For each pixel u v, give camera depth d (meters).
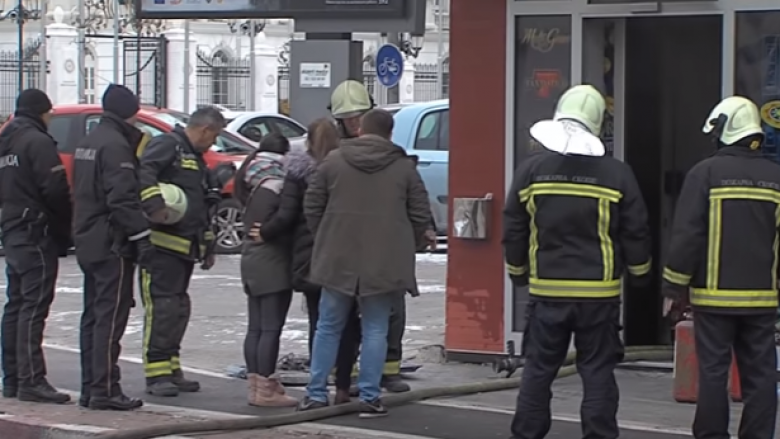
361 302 9.77
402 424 9.75
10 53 52.62
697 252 8.16
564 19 11.76
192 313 15.93
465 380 11.43
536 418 8.34
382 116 9.75
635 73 12.50
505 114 11.90
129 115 10.12
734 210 8.11
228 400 10.73
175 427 9.37
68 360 12.84
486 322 12.09
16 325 10.67
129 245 10.09
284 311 10.45
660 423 9.75
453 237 12.16
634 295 12.52
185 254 10.77
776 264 8.30
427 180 20.59
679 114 12.47
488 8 11.93
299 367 11.98
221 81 55.53
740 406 10.29
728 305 8.12
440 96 47.75
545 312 8.19
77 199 10.16
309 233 10.16
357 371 11.02
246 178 10.41
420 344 13.55
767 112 11.08
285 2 11.77
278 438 9.32
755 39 11.10
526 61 11.89
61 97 52.16
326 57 11.68
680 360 10.49
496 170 11.96
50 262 10.61
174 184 10.59
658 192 12.55
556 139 8.07
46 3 51.78
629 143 12.52
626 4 11.47
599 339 8.16
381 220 9.58
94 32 52.56
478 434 9.41
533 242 8.26
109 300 10.12
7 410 10.30
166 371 10.94
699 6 11.23
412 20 11.43
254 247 10.32
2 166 10.52
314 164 10.13
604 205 8.05
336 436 9.33
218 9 12.01
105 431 9.34
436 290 18.20
